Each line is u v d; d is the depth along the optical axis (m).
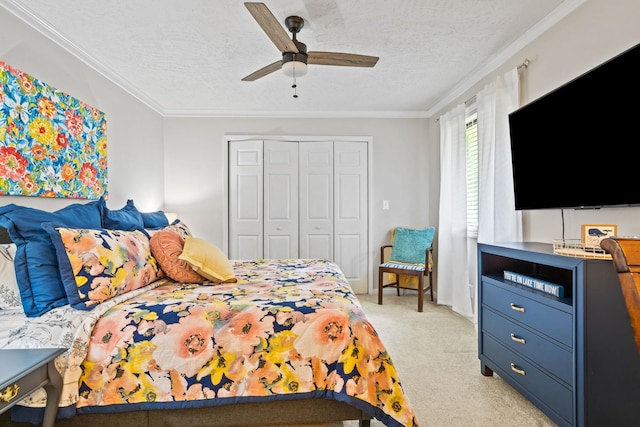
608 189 1.79
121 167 3.41
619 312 1.49
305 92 3.83
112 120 3.25
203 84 3.55
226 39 2.62
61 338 1.42
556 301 1.65
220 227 4.55
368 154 4.62
